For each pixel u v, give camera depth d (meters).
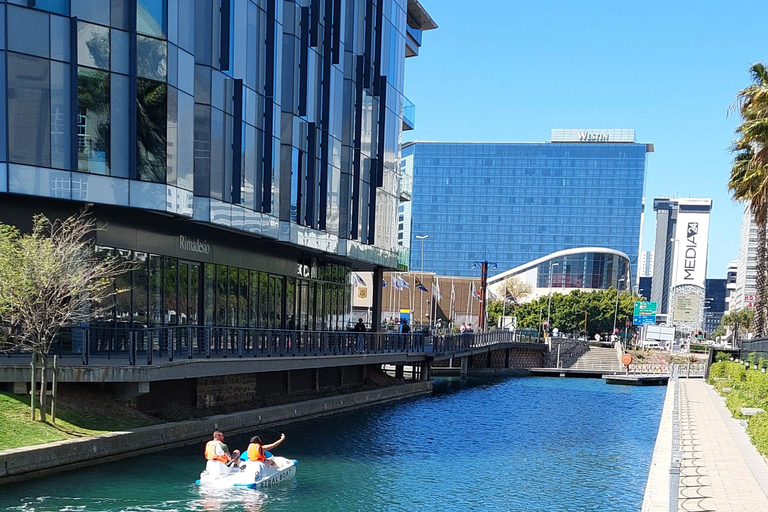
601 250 168.12
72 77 23.53
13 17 22.50
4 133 22.27
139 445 20.33
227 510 16.36
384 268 52.25
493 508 18.00
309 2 37.72
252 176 32.22
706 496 14.93
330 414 33.22
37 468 16.92
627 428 33.84
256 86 32.44
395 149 51.34
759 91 33.06
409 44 62.34
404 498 18.58
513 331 76.81
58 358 20.59
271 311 38.72
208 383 26.44
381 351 40.19
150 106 25.16
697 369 69.94
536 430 32.16
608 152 197.00
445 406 39.78
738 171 41.84
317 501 17.78
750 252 198.88
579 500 19.06
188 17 27.06
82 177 23.64
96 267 20.56
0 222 21.83
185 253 29.66
